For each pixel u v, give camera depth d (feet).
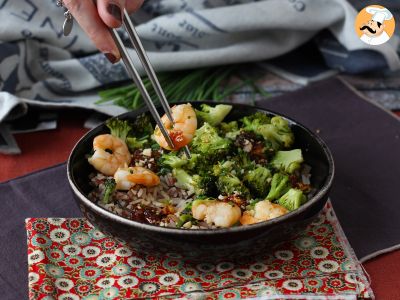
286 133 1.72
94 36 1.45
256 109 1.80
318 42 2.55
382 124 2.15
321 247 1.55
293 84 2.46
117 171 1.56
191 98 2.27
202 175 1.60
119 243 1.47
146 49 2.41
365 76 2.50
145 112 1.76
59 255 1.52
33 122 2.17
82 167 1.61
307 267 1.49
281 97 2.31
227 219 1.40
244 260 1.51
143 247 1.40
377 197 1.79
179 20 2.34
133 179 1.53
